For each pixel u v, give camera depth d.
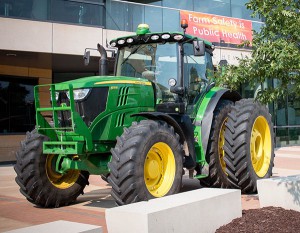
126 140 5.61
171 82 6.94
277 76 5.21
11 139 14.80
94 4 13.53
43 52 12.57
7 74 14.71
